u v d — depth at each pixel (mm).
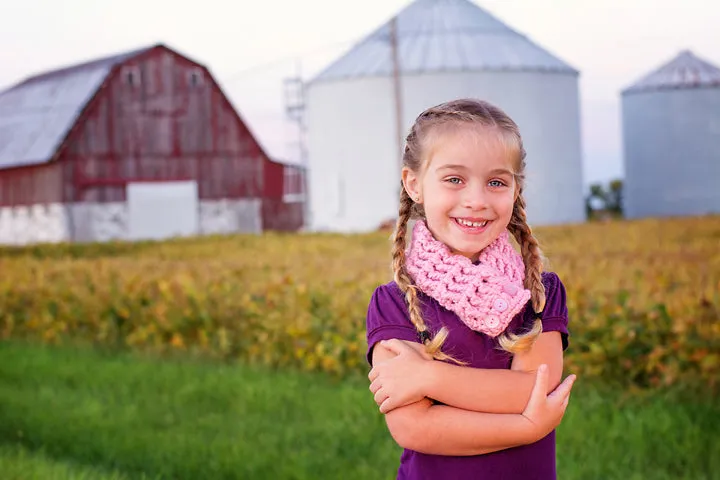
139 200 47188
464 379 2666
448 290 2684
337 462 6684
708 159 59469
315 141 51844
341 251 27422
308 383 9703
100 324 13141
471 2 53344
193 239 36750
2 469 6406
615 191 75500
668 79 60344
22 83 58375
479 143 2660
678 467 6328
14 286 14859
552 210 50219
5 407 8828
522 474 2752
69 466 6688
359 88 49656
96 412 8453
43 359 11469
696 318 8648
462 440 2686
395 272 2775
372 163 49562
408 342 2758
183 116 48094
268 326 10852
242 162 49250
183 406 8820
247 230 49375
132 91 47125
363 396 8617
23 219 48062
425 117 2764
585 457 6492
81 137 46188
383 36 51844
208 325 12047
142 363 11117
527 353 2740
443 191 2693
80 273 15883
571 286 10453
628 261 16750
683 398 8031
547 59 51094
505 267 2742
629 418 7227
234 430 7789
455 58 49438
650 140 60562
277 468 6586
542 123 50031
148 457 7023
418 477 2803
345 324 10375
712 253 20062
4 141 50125
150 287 13680
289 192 53938
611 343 8586
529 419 2666
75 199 46000
